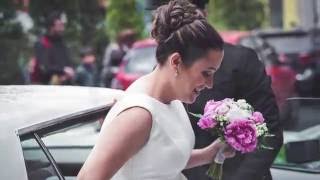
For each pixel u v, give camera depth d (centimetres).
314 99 421
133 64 1225
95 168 241
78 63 1247
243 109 279
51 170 272
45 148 272
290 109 429
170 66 254
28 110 280
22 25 1080
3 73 1055
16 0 1068
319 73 1409
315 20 1936
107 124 251
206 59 254
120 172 251
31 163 260
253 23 1980
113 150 242
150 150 250
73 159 344
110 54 1352
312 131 419
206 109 279
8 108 279
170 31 254
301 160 398
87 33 1244
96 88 344
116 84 1217
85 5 1212
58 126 282
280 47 1477
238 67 339
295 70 1421
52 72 1096
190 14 256
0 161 248
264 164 329
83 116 297
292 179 383
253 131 273
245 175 326
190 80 256
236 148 273
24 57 1081
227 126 273
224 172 333
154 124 249
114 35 1941
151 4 374
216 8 1972
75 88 341
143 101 248
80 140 338
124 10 2000
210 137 334
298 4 2164
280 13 2375
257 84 341
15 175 247
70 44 1215
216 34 255
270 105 341
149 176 252
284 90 1284
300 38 1482
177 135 257
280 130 341
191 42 251
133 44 1367
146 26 1998
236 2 1964
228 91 337
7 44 1062
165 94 257
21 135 260
